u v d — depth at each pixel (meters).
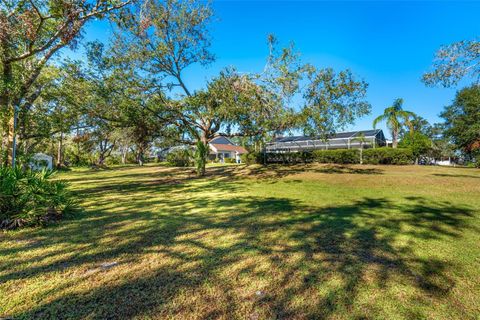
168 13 12.23
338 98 11.12
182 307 2.04
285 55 10.66
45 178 5.12
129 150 44.06
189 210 5.66
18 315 1.92
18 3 6.09
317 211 5.42
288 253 3.15
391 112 22.22
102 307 2.03
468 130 21.80
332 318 1.92
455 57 7.70
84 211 5.56
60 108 10.74
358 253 3.14
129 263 2.86
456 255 3.07
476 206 5.76
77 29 6.78
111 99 11.39
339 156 19.42
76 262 2.89
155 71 12.73
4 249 3.27
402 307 2.05
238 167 20.44
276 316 1.94
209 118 13.23
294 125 11.59
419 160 24.14
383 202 6.27
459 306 2.07
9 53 6.64
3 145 8.27
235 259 2.97
